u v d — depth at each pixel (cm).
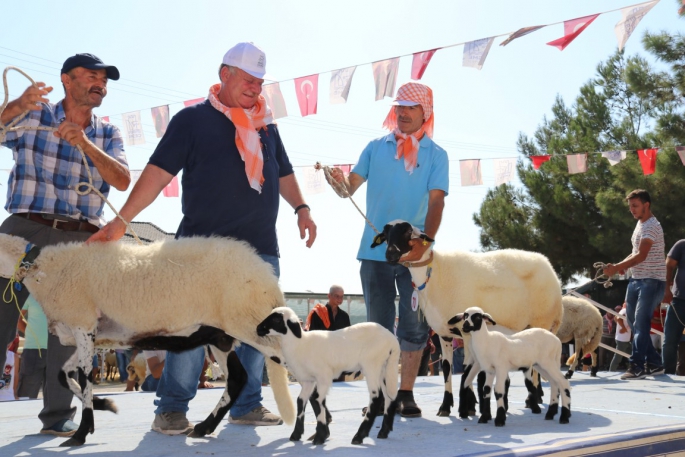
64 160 479
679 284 930
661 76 1767
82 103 478
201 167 482
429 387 777
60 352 456
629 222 1948
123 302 424
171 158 474
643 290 906
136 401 644
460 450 385
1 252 424
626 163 1928
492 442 413
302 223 546
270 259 506
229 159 484
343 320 1188
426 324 579
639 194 908
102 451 394
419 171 598
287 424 473
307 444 413
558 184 2320
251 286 436
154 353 866
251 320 434
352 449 392
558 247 2319
